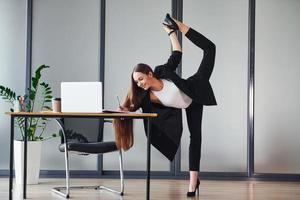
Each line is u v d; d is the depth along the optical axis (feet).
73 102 12.67
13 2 19.80
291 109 19.93
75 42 19.97
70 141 15.90
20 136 19.53
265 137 19.90
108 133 19.88
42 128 19.66
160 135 14.40
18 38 19.79
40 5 19.90
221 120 19.93
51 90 19.86
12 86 19.75
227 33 20.04
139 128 19.86
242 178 19.70
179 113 14.51
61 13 19.95
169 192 16.01
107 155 19.80
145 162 19.85
